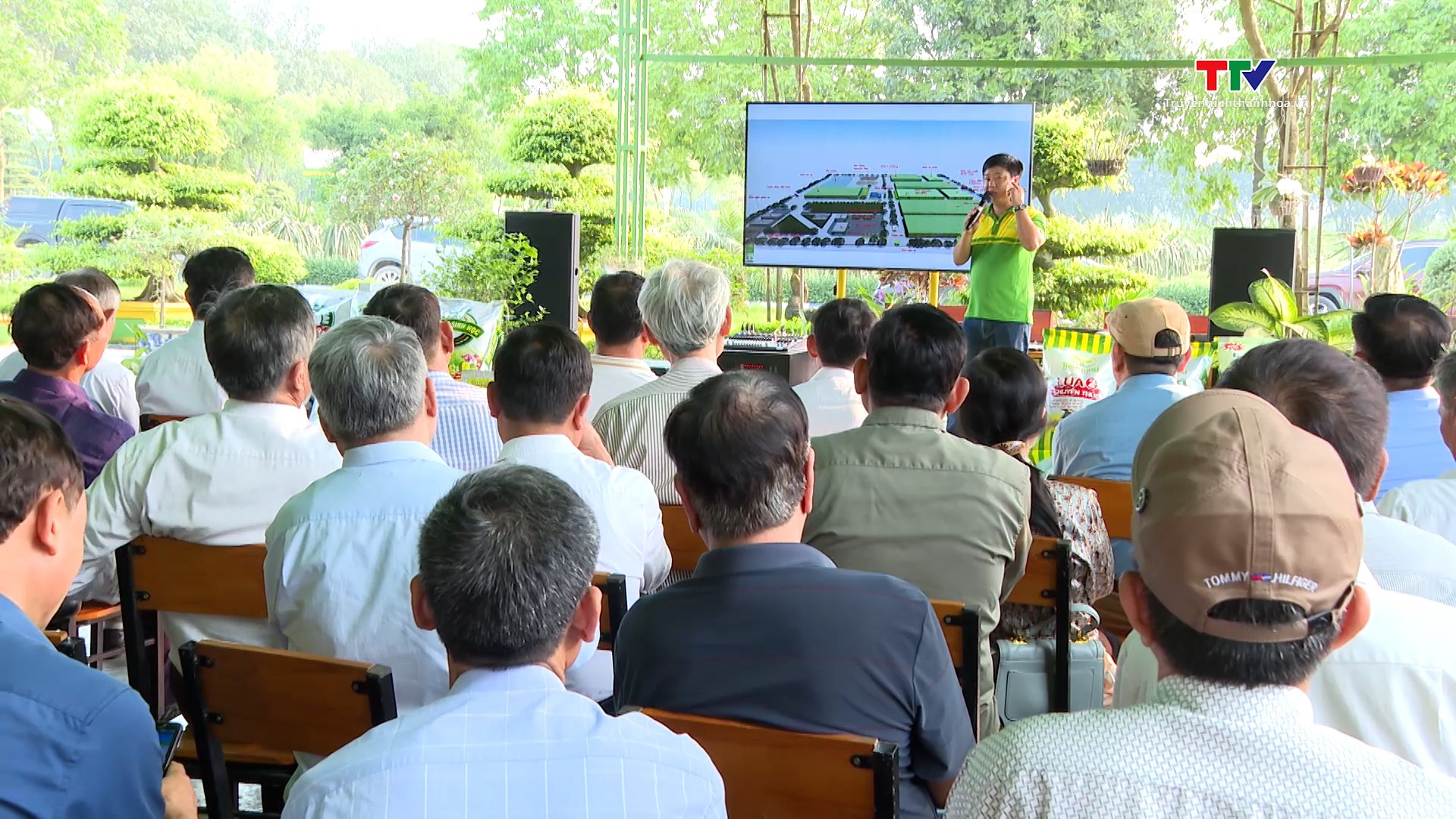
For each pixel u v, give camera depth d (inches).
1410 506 88.5
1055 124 371.9
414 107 518.3
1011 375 110.0
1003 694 98.2
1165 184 380.2
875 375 95.7
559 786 46.3
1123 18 392.2
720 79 420.8
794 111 324.5
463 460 125.8
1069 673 97.8
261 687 70.4
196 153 504.7
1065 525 102.5
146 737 51.5
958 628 79.9
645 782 47.3
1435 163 369.1
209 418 98.3
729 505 67.3
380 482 79.9
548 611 48.8
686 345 135.9
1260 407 40.4
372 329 83.1
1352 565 37.6
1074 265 369.4
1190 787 38.0
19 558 52.6
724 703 64.4
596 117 427.8
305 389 100.2
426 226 442.0
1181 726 38.6
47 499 52.9
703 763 49.5
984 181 314.8
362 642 78.2
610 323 148.6
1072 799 38.8
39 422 53.4
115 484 95.7
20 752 48.1
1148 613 40.3
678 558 113.8
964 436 112.2
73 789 48.8
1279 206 344.5
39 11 498.9
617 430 125.8
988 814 40.3
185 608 95.5
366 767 46.1
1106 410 136.6
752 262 334.0
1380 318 113.0
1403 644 55.6
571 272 323.6
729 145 423.8
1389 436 113.3
